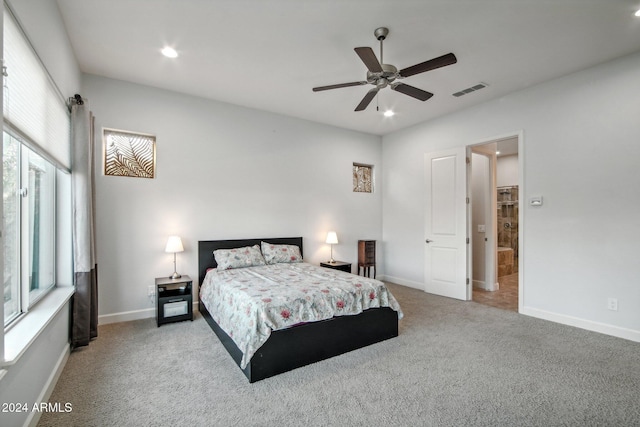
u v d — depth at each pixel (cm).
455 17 243
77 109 270
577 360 256
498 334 314
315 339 255
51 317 199
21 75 170
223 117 421
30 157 223
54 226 275
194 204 399
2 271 133
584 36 268
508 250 637
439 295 475
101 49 291
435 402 201
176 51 295
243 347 228
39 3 191
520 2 226
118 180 355
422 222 513
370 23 251
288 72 337
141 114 367
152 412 190
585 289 326
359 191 570
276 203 466
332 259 524
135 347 283
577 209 331
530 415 187
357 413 190
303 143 495
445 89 377
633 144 295
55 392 210
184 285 376
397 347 284
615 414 188
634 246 294
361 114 471
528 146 371
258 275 342
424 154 503
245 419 184
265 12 238
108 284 348
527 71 332
